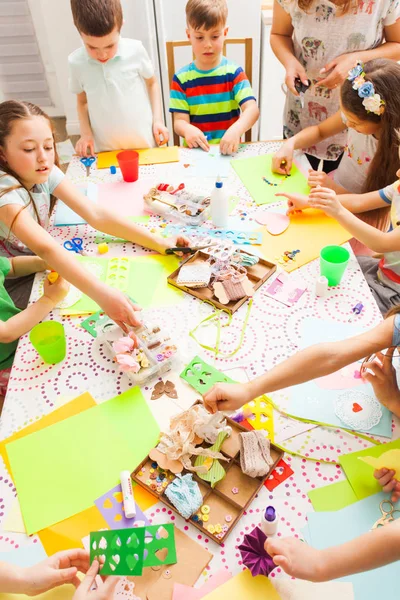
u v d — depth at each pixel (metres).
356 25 1.71
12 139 1.28
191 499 0.87
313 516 0.86
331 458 0.94
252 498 0.88
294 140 1.77
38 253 1.25
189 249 1.39
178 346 1.16
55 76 3.27
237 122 1.88
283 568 0.73
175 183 1.68
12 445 0.99
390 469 0.89
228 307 1.24
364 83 1.43
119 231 1.45
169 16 2.68
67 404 1.06
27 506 0.90
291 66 1.84
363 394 1.05
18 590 0.76
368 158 1.70
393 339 1.01
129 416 1.03
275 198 1.60
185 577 0.79
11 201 1.29
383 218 1.61
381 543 0.74
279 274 1.33
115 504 0.89
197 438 0.97
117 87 1.92
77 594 0.74
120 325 1.19
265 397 1.05
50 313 1.27
